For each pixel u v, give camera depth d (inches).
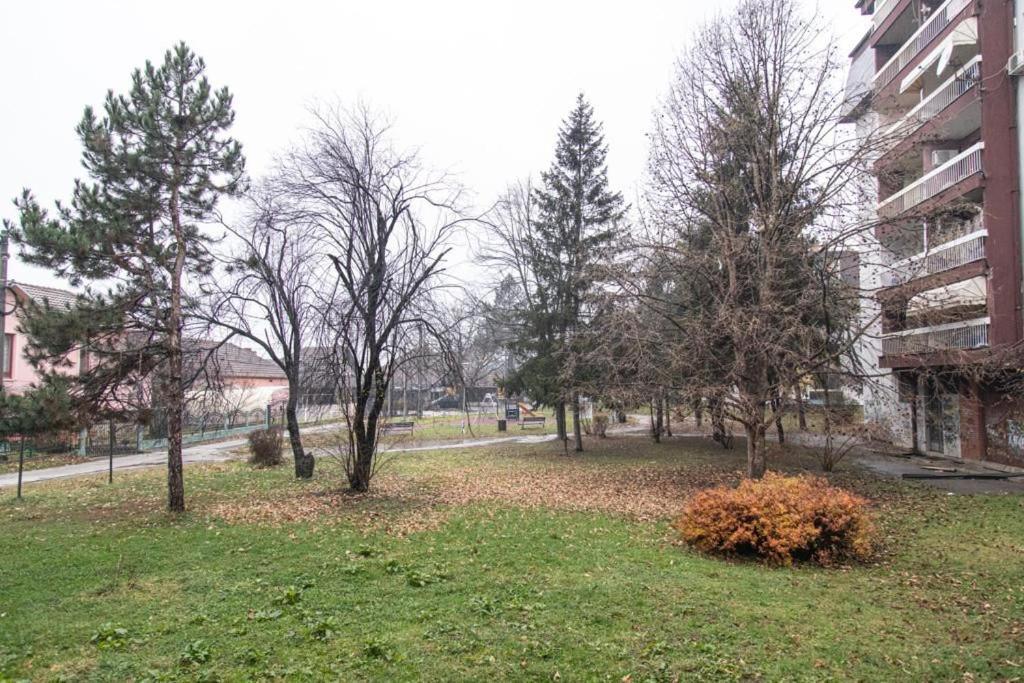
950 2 792.3
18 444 864.3
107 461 900.0
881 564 330.0
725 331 534.3
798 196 597.0
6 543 367.6
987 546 368.5
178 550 349.4
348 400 536.7
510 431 1422.2
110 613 250.4
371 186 518.0
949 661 206.1
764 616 245.9
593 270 615.8
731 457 836.0
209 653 206.7
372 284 512.1
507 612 246.5
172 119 478.9
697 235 595.2
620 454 894.4
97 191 459.8
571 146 983.0
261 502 504.7
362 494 533.3
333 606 254.7
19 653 211.9
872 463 766.5
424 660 200.7
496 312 914.7
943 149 864.9
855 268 697.6
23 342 1015.6
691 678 191.0
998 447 741.9
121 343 477.7
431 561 325.4
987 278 705.6
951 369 681.0
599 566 317.4
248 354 1553.9
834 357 537.0
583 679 189.3
